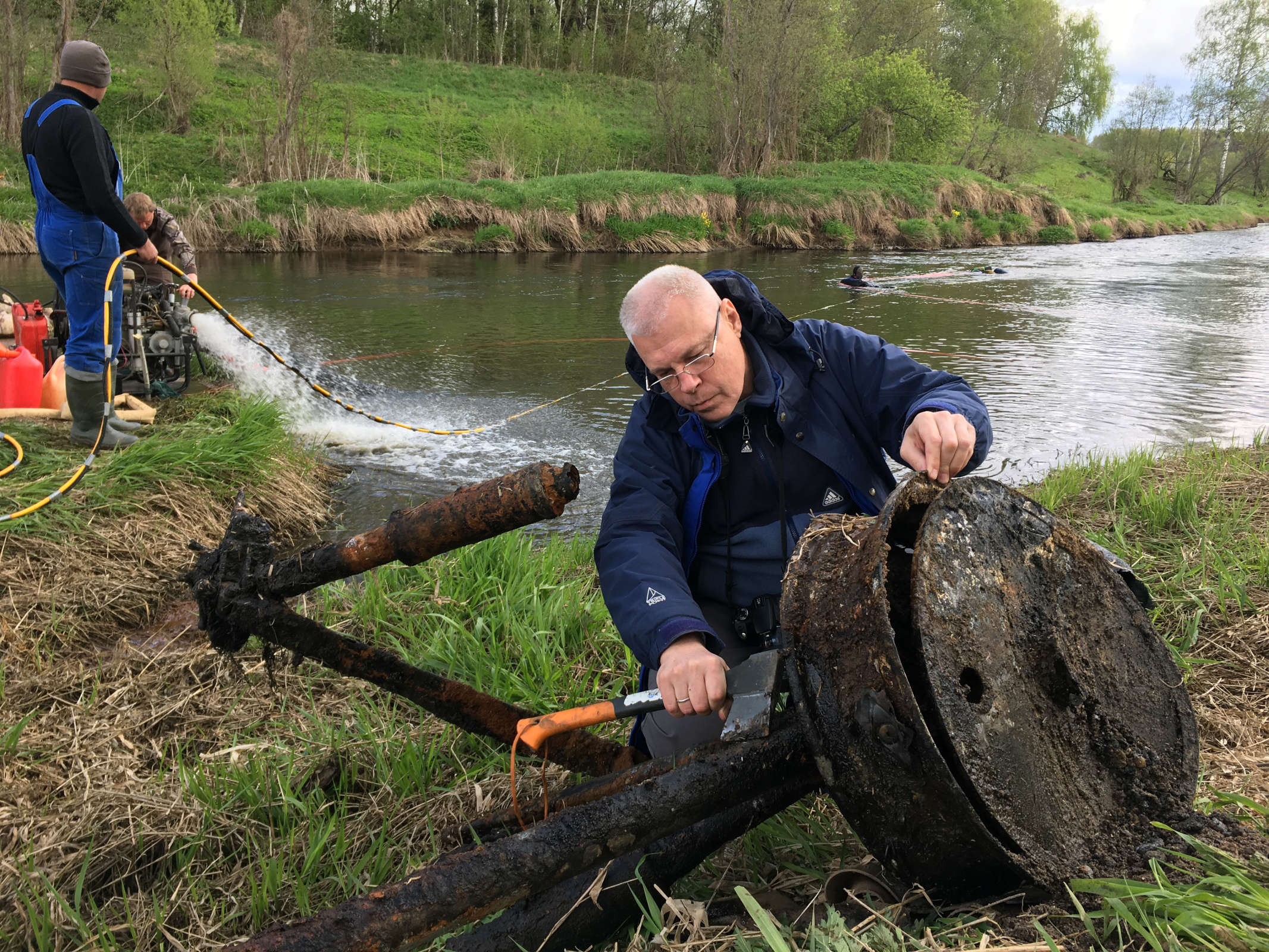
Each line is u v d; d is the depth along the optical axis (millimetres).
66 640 3662
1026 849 1663
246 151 24234
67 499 4598
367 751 2893
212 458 5238
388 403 8031
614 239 24234
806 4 31141
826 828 2373
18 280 13594
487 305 13984
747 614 2412
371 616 3775
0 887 2326
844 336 2463
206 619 2172
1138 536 4363
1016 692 1782
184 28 25969
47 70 24969
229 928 2225
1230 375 9617
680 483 2447
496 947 1935
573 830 1723
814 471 2393
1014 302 15141
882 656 1621
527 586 3924
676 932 1873
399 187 22875
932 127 36312
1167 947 1501
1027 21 61219
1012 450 6824
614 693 3191
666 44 34469
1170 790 1962
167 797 2684
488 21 48250
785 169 31031
